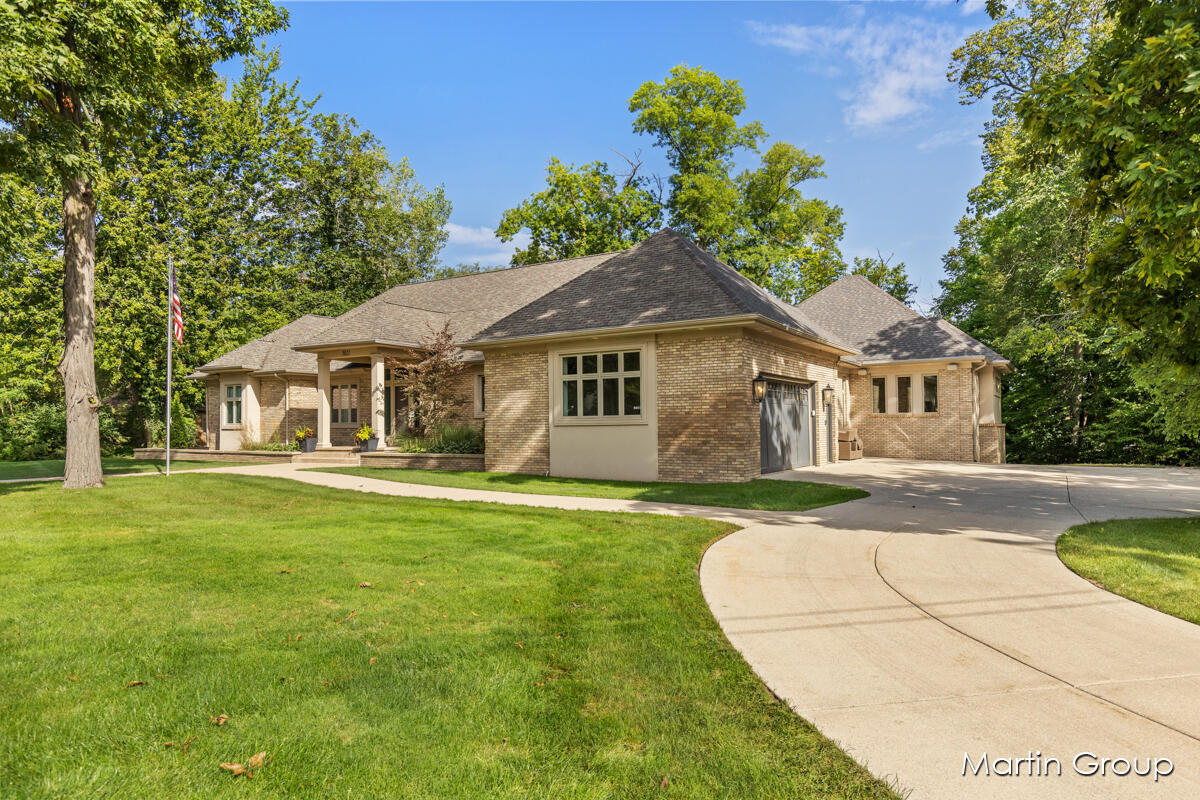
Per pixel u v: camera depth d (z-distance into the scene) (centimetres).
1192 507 1054
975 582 617
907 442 2264
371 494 1317
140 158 3045
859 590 595
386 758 303
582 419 1602
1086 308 834
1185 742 319
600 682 396
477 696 371
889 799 273
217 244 3294
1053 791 278
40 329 2822
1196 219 601
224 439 2542
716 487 1330
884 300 2559
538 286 2375
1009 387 3052
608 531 880
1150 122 654
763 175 4169
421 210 4875
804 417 1855
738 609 544
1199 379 924
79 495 1286
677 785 285
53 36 1018
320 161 3872
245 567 673
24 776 285
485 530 887
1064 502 1121
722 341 1431
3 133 1117
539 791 279
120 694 369
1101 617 514
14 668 405
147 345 2995
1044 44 2273
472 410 2089
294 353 2569
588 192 3722
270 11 1511
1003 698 372
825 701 370
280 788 278
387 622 500
